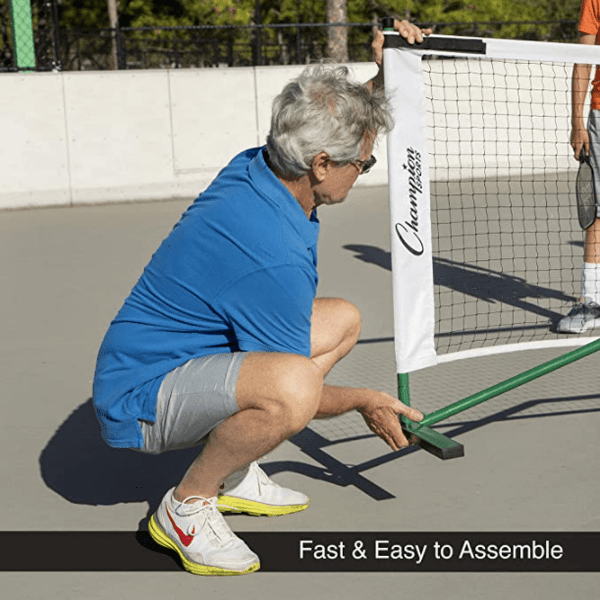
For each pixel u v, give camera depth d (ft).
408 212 8.73
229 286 7.00
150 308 7.34
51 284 19.60
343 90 6.91
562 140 36.06
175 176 33.58
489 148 35.83
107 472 9.72
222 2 60.39
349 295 17.94
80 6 65.46
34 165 31.58
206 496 7.55
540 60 9.27
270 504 8.52
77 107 31.78
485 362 13.16
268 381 6.84
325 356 8.52
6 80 30.73
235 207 7.00
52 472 9.72
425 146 8.77
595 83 14.44
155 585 7.38
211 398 7.01
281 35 55.31
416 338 8.97
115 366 7.45
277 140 6.91
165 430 7.30
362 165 7.24
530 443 10.07
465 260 21.15
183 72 33.01
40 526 8.46
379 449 10.10
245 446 7.11
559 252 21.86
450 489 8.97
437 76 34.91
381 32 8.82
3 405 11.91
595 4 14.90
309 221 7.20
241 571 7.47
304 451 10.09
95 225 27.78
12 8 32.71
